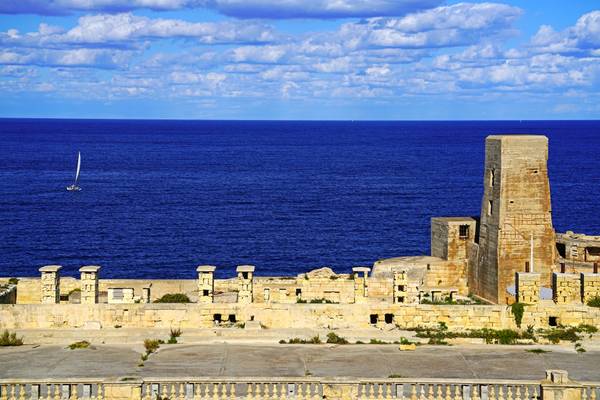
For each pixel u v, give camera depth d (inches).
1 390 2253.9
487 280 3801.7
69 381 2263.8
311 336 2910.9
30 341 2849.4
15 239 7539.4
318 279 3467.0
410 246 7411.4
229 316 3038.9
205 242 7544.3
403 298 3100.4
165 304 3016.7
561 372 2256.4
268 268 6441.9
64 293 3503.9
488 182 3846.0
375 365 2605.8
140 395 2256.4
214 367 2559.1
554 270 3764.8
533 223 3740.2
